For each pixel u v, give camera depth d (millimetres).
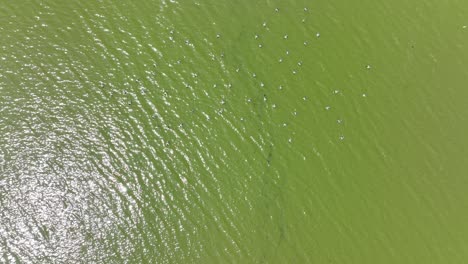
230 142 14836
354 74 15859
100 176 14352
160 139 14891
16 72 15797
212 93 15523
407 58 16156
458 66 16078
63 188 14164
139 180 14328
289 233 13711
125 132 14984
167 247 13539
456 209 13945
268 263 13352
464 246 13469
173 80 15734
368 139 14859
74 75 15812
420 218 13844
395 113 15266
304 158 14602
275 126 15039
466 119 15250
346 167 14477
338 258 13406
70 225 13734
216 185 14281
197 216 13883
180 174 14422
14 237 13531
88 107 15320
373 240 13594
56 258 13359
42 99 15391
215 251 13508
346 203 14031
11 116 15078
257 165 14500
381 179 14328
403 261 13328
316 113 15242
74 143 14781
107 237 13625
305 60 16094
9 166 14367
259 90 15547
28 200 13977
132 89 15609
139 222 13805
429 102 15445
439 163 14547
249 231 13727
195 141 14859
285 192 14164
